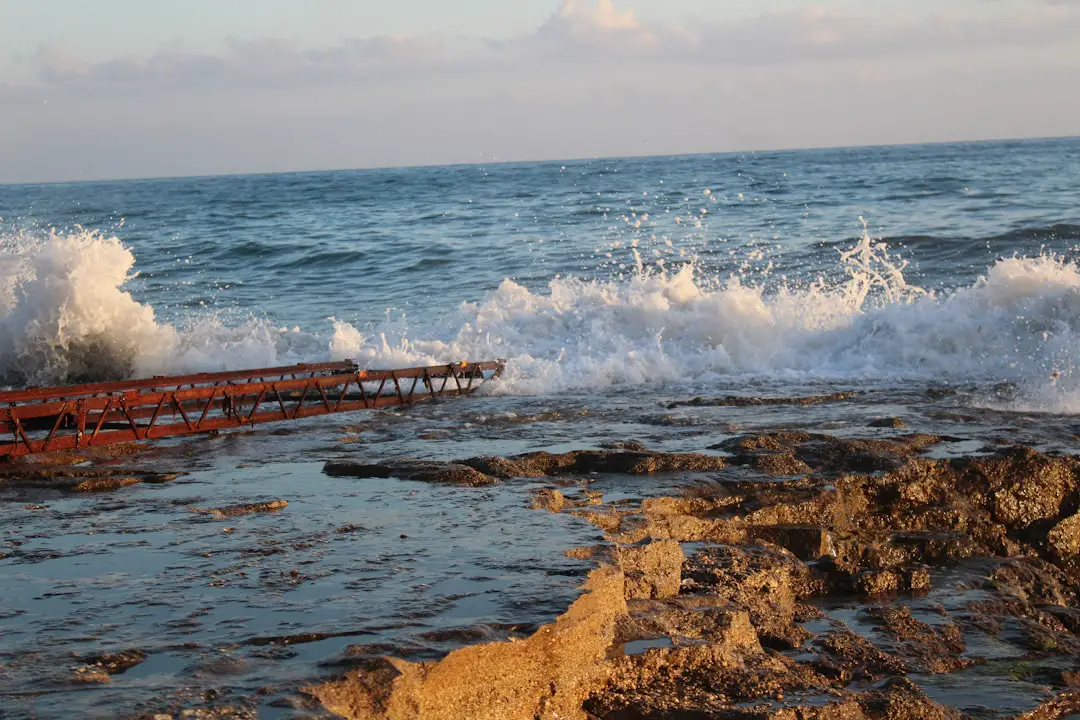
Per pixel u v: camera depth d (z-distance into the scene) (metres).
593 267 21.27
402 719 3.77
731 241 23.47
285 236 31.94
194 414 11.17
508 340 14.96
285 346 15.59
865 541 7.18
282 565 5.32
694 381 12.89
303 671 3.88
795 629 5.52
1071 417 10.02
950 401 10.98
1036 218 24.39
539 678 4.22
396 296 19.97
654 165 98.56
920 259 19.66
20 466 8.39
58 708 3.57
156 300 20.84
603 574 4.97
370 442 9.40
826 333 13.78
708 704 4.32
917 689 4.79
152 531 6.17
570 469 8.06
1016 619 6.23
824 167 67.69
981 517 7.81
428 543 5.64
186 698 3.64
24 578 5.25
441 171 144.38
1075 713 5.13
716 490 7.36
